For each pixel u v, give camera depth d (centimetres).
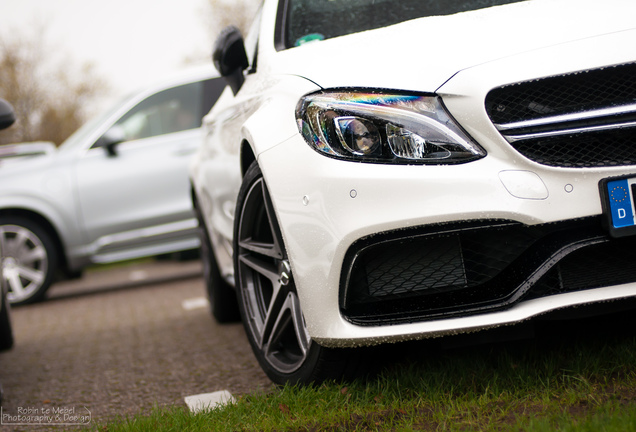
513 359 236
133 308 561
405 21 267
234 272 282
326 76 227
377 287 216
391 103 212
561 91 206
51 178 661
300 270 220
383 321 213
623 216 200
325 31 281
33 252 669
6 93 2322
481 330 210
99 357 376
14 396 313
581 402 193
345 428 203
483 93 204
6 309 409
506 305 207
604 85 206
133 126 673
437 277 214
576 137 204
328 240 212
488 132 204
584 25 214
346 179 210
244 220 267
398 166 207
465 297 213
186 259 923
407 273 215
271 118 237
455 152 205
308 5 294
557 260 203
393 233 207
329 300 216
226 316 420
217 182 330
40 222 669
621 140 204
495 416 193
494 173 202
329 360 228
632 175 200
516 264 210
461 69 210
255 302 273
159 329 439
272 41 287
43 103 2366
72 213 658
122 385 309
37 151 897
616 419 168
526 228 205
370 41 239
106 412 270
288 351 259
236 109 295
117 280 867
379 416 207
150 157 664
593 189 201
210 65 690
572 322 262
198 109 671
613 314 261
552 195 200
